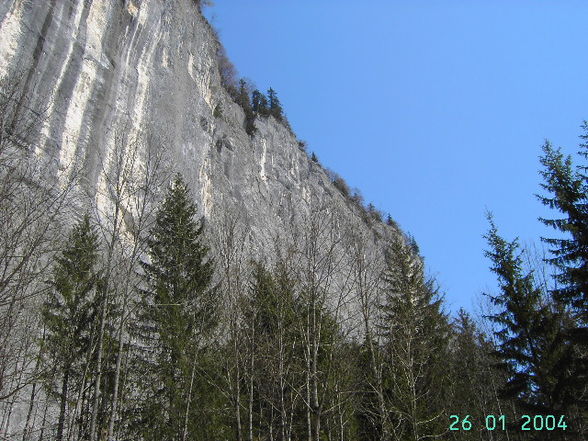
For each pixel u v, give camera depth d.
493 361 27.14
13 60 28.34
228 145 55.06
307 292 16.66
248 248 21.92
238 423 14.36
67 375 17.45
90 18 34.66
